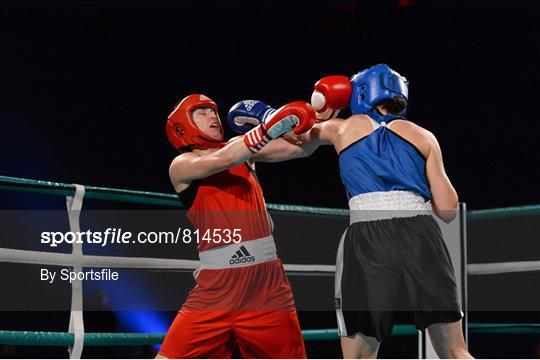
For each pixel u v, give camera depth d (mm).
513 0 8281
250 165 2924
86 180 8148
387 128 2688
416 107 8414
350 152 2678
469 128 8289
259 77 8570
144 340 3373
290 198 7977
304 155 2951
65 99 8258
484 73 8320
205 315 2736
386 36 8500
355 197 2643
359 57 8523
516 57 8258
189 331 2746
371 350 2574
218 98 8547
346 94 2797
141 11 8531
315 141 2852
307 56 8555
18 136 8047
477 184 8156
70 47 8367
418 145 2668
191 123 2869
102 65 8414
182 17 8578
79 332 3164
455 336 2580
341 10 8531
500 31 8328
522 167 8078
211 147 2904
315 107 2857
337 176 8008
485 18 8359
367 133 2684
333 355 6738
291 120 2598
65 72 8305
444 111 8367
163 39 8562
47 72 8266
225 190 2809
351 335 2555
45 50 8297
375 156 2631
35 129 8109
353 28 8539
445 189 2643
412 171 2635
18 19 8258
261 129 2635
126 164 8234
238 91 8562
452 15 8391
